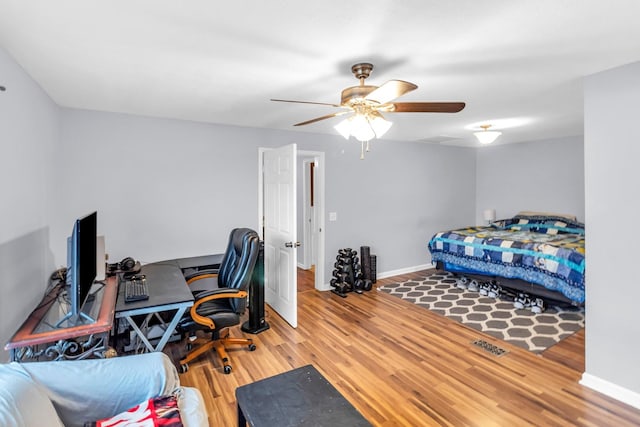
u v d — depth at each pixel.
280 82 2.47
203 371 2.65
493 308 4.07
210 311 2.78
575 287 3.68
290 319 3.58
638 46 1.87
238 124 4.03
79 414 1.48
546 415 2.12
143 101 3.00
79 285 1.82
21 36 1.75
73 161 3.24
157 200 3.66
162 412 1.49
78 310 1.80
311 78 2.38
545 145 5.70
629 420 2.07
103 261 2.69
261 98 2.90
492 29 1.67
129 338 3.10
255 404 1.59
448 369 2.68
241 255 2.90
